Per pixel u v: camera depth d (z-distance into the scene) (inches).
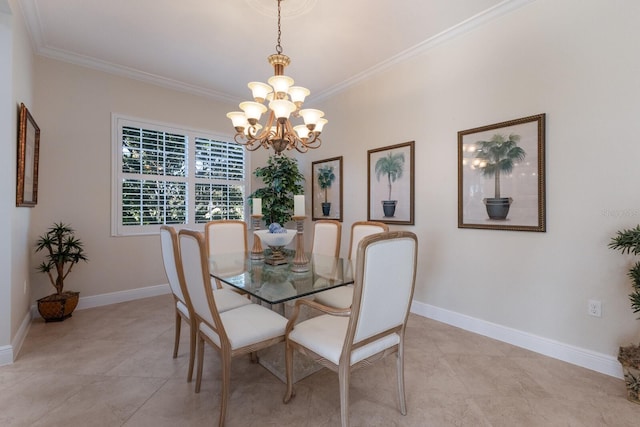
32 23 99.0
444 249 109.7
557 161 82.8
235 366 80.7
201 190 160.2
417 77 117.3
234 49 115.7
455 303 106.9
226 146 170.2
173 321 111.3
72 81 122.9
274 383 72.7
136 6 90.8
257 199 98.7
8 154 81.1
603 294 76.1
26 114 91.7
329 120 159.6
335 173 156.3
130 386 70.7
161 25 100.6
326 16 95.3
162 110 146.9
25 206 97.6
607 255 75.4
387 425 58.3
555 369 78.0
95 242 128.6
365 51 116.9
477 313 100.9
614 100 73.9
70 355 85.2
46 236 114.4
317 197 168.9
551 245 84.4
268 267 87.8
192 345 71.9
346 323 65.5
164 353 87.0
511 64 91.4
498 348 89.8
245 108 78.3
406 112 121.6
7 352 80.2
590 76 77.2
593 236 77.4
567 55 80.7
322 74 137.5
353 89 144.9
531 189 87.4
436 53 110.8
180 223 152.9
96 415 60.6
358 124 142.9
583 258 79.0
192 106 156.9
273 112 82.3
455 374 76.0
